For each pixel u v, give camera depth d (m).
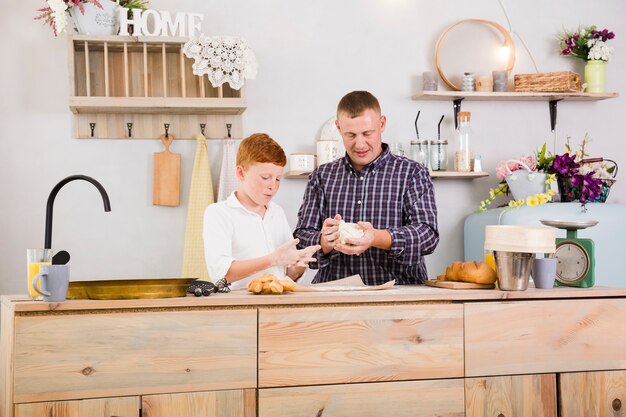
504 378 2.07
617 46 4.32
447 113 4.12
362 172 2.86
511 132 4.20
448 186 4.12
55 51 3.72
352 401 1.96
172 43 3.58
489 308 2.07
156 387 1.84
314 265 2.68
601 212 3.69
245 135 3.90
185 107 3.57
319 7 4.00
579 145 4.26
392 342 2.00
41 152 3.71
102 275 3.76
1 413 2.14
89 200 3.75
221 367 1.89
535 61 4.24
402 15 4.08
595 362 2.13
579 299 2.14
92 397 1.80
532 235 2.12
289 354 1.93
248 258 2.43
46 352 1.78
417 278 2.80
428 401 2.01
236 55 3.57
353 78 4.03
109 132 3.76
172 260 3.82
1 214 3.67
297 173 3.79
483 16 4.18
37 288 1.80
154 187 3.78
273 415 1.91
